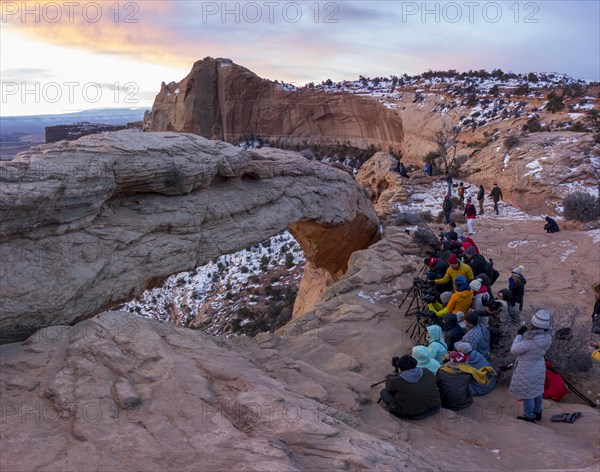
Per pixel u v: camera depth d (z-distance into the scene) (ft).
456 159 137.39
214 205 47.91
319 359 37.14
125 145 39.60
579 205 77.30
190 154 44.50
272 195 56.03
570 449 25.21
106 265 37.14
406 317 46.68
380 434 24.06
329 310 48.16
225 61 300.40
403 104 234.38
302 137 279.49
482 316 37.32
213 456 18.35
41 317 31.94
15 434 20.42
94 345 27.14
